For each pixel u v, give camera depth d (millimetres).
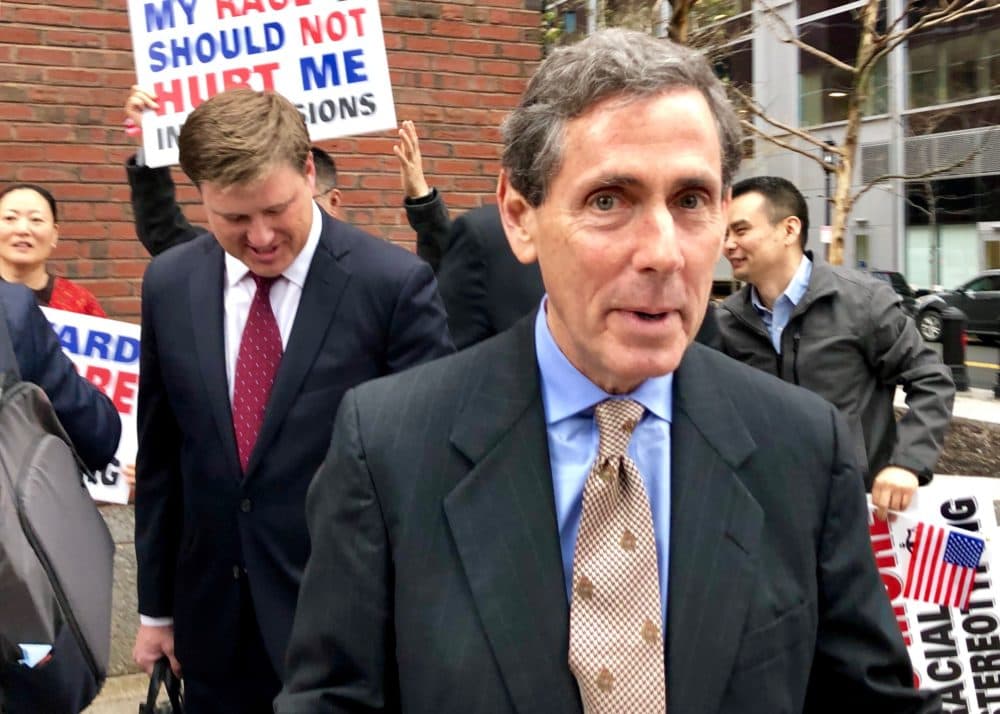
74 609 2096
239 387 2412
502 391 1386
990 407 10352
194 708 2539
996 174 25516
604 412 1347
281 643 2330
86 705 2232
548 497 1321
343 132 3410
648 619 1269
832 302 3408
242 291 2455
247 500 2371
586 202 1248
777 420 1391
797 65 25562
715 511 1315
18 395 2164
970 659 2887
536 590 1278
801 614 1310
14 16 4430
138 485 2611
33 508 2033
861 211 29969
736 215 3451
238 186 2203
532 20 5438
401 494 1343
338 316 2400
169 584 2623
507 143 1351
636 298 1240
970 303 21562
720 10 7430
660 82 1210
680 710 1243
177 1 3318
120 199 4660
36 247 4109
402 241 5242
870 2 6535
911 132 25531
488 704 1241
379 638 1343
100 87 4598
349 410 1431
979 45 24484
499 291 2969
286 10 3367
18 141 4465
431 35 5191
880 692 1354
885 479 2959
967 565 2895
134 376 4012
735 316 3605
